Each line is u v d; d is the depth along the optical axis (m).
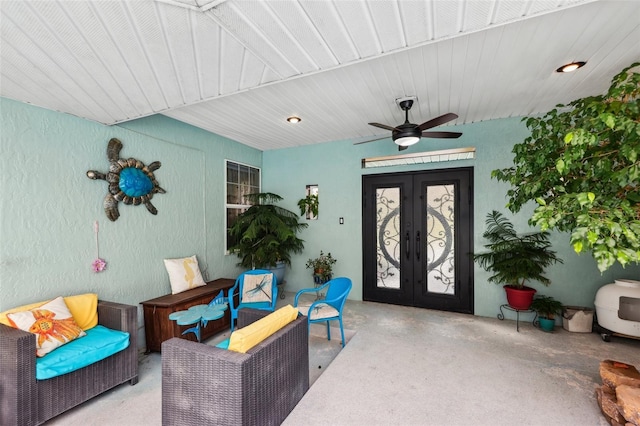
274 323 1.88
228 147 4.51
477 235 3.81
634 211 1.47
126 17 1.38
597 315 3.09
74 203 2.61
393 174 4.34
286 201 5.12
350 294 4.64
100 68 1.85
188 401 1.62
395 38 1.60
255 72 1.97
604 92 2.80
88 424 1.91
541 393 2.09
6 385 1.75
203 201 4.04
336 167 4.71
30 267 2.33
